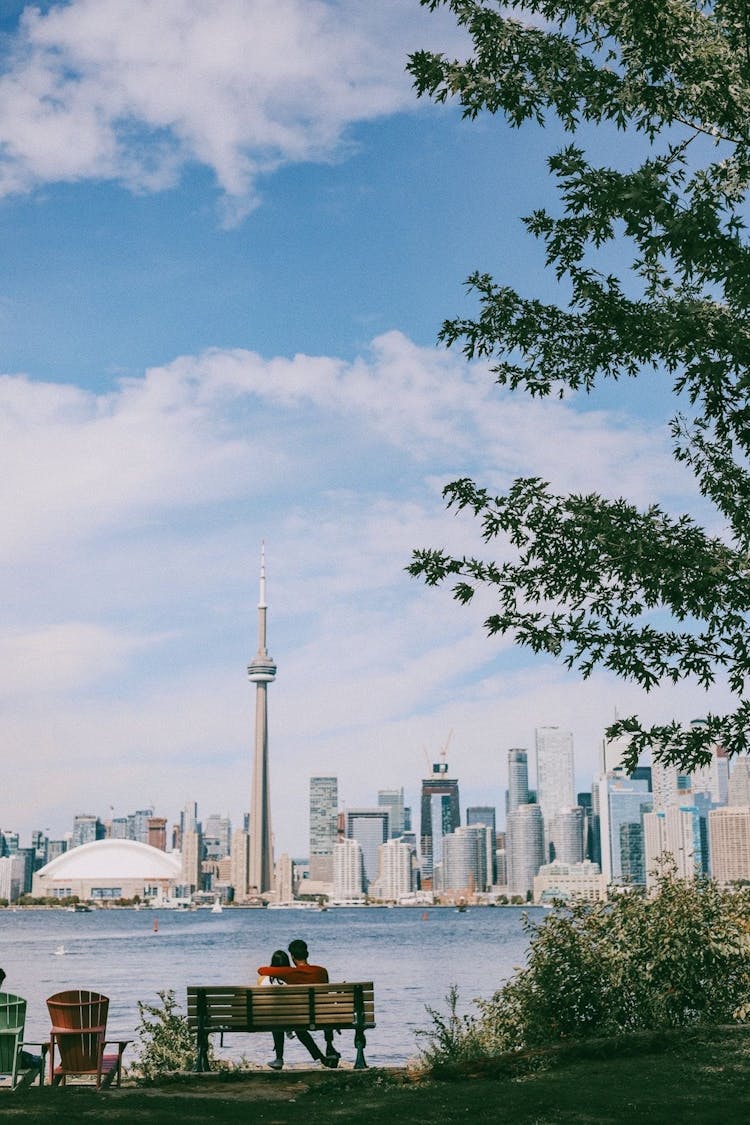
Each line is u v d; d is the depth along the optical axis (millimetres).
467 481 14461
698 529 14375
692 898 18797
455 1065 15289
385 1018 58094
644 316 14414
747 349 13359
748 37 13227
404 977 98938
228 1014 16031
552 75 14359
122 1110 12445
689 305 14156
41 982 98438
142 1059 20344
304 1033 16609
